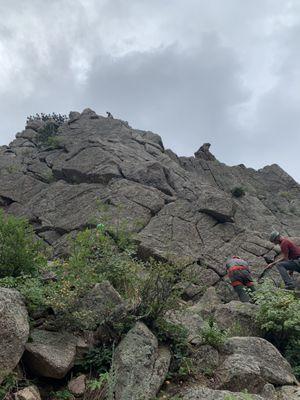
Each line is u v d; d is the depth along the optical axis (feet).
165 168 45.93
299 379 17.92
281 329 19.81
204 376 16.29
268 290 22.26
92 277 19.67
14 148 62.80
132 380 14.30
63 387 14.71
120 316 16.88
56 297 16.34
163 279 18.02
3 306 13.76
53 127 63.36
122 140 56.34
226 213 39.19
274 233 30.42
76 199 41.83
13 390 13.29
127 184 42.14
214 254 35.58
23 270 19.36
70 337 15.99
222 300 31.24
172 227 37.32
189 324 19.44
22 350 13.88
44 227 39.32
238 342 17.89
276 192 64.49
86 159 48.06
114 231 27.81
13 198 46.85
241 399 13.92
